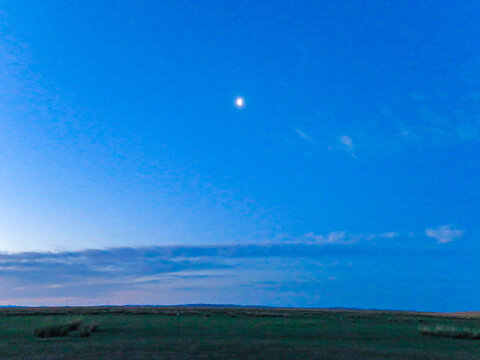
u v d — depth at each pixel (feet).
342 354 81.10
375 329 152.56
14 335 115.85
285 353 79.77
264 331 135.85
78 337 110.32
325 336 124.77
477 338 128.67
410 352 88.02
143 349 82.33
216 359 71.20
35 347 85.76
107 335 116.57
